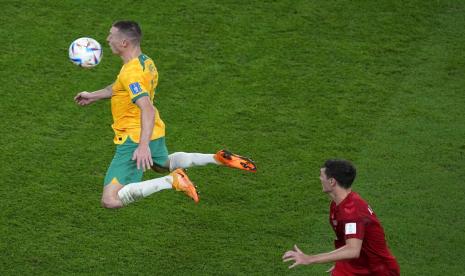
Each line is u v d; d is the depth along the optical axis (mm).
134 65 30047
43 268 34500
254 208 37969
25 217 36844
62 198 37938
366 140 41969
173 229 36719
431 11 50562
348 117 43375
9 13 48781
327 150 41281
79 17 48719
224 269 34781
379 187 39312
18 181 38656
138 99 29391
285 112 43500
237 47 47375
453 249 36000
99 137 41562
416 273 34750
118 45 30281
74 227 36562
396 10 50500
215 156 32125
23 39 47188
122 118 31422
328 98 44531
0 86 44156
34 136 41281
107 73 45406
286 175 39812
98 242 35906
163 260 35156
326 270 35062
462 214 37844
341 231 28938
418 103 44469
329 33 48719
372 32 48938
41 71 45250
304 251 35719
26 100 43406
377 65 46844
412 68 46719
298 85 45219
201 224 37000
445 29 49375
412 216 37750
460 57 47500
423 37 48781
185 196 38531
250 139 41812
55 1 49688
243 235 36531
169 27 48344
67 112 42875
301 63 46688
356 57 47281
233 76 45594
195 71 45750
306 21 49375
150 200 38188
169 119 42812
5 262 34688
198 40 47656
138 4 49812
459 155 41250
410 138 42219
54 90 44156
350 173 28609
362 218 28453
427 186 39438
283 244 36125
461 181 39719
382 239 29219
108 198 31406
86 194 38250
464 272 34781
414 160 40875
